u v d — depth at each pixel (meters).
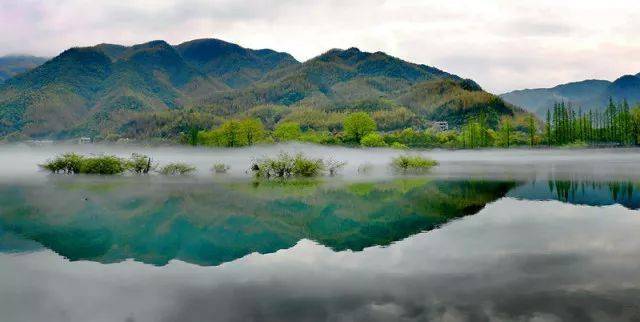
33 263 12.37
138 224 18.14
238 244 14.57
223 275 11.15
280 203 23.89
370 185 32.81
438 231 16.02
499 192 27.72
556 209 20.75
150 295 9.78
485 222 17.62
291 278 10.84
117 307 9.12
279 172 40.03
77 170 45.19
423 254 12.80
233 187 31.67
